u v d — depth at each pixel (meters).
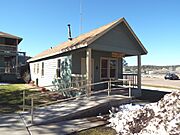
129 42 15.82
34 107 10.62
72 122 8.57
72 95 15.04
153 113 7.13
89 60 13.02
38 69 24.02
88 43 12.80
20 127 7.71
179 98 6.97
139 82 16.44
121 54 16.94
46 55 19.53
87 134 7.20
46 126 7.93
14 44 37.03
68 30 21.61
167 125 6.05
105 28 13.99
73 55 15.65
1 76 30.06
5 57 35.09
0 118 8.95
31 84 25.09
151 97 15.73
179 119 6.04
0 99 14.15
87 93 12.47
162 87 26.56
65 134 7.02
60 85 17.23
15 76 30.89
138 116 7.52
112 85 16.95
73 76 15.22
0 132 7.10
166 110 6.78
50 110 9.91
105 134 7.21
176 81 40.81
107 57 17.36
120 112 9.09
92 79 16.23
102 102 10.61
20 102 13.02
